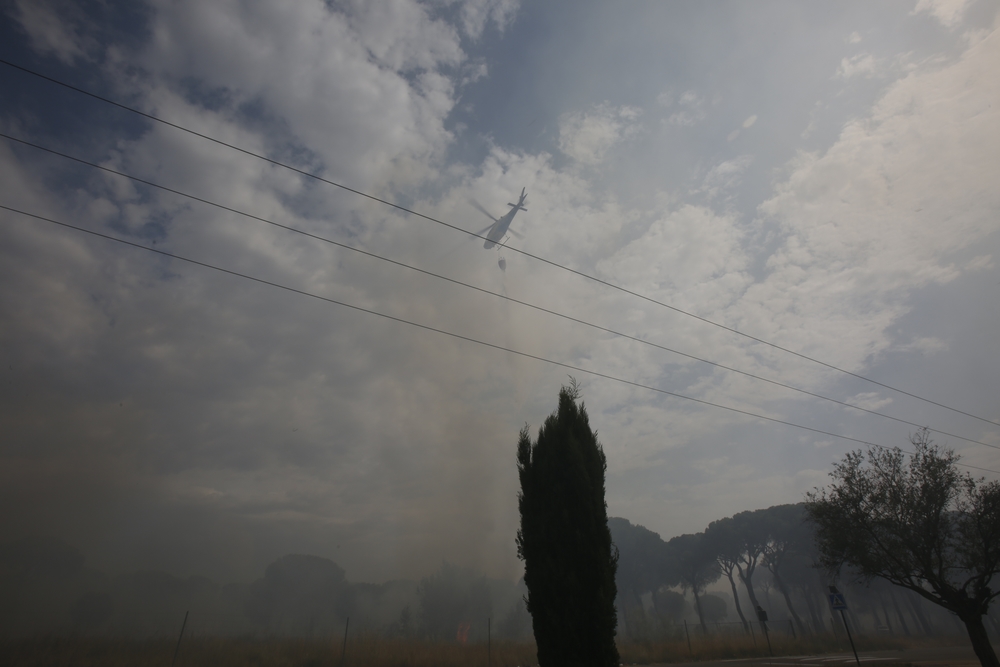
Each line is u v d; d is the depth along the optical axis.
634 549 70.50
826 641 39.91
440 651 25.48
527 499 12.97
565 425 13.33
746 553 62.09
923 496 18.89
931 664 23.50
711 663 29.19
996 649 33.31
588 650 10.98
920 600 69.75
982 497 18.22
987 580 17.97
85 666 18.83
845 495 20.14
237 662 20.89
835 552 20.25
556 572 11.71
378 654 23.81
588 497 12.26
